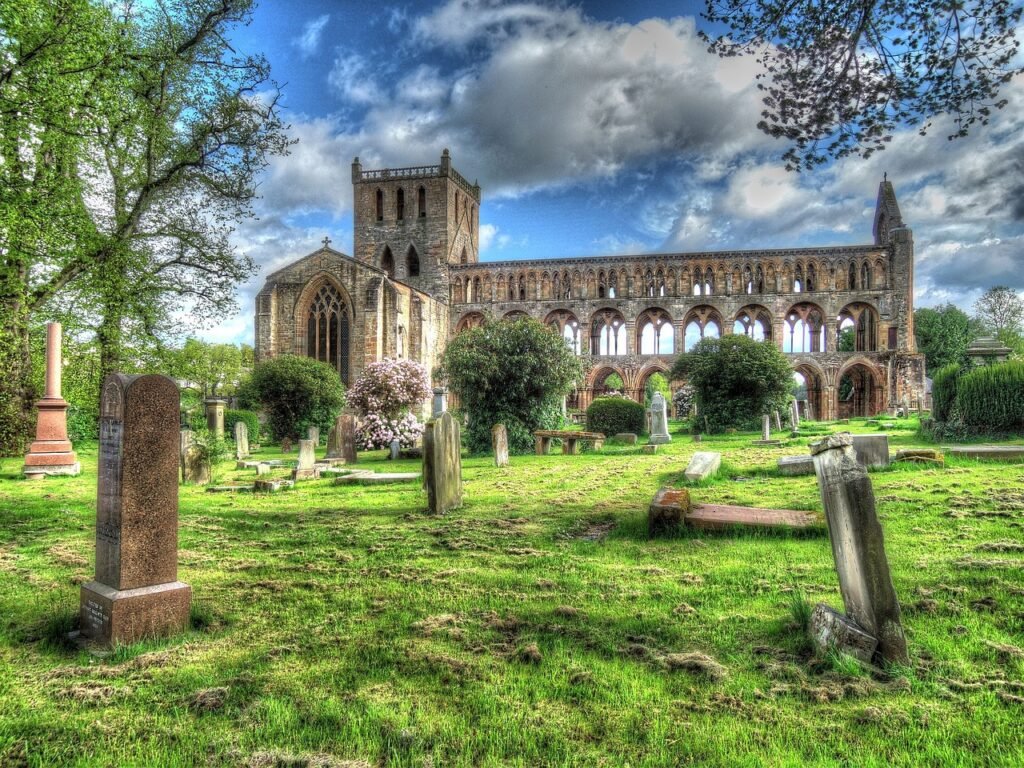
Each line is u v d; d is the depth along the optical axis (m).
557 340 24.50
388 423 25.66
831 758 2.96
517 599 5.36
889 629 3.83
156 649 4.49
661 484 12.60
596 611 4.99
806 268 55.25
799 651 4.16
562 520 8.88
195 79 21.09
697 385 33.28
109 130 19.88
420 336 51.62
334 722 3.42
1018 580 5.19
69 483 15.50
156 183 21.58
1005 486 9.59
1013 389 17.28
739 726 3.28
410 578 6.08
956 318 70.69
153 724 3.46
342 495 12.25
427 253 62.00
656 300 57.19
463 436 25.97
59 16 14.87
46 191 17.48
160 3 20.42
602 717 3.41
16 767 3.08
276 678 3.96
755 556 6.43
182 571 6.55
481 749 3.15
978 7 7.64
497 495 11.56
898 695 3.52
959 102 8.26
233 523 9.24
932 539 6.67
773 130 9.12
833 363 53.25
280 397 32.06
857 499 3.96
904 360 50.91
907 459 12.88
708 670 3.90
